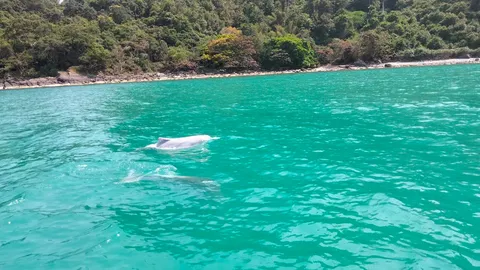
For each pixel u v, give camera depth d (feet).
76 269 13.62
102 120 51.49
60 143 36.65
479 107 44.65
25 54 186.19
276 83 113.29
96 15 260.62
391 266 12.78
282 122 42.63
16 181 24.61
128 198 20.59
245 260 13.66
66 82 175.32
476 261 12.84
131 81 174.81
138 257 14.28
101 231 16.67
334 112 47.98
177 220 17.44
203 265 13.47
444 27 211.82
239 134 36.65
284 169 24.41
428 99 54.49
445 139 29.89
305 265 13.12
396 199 18.43
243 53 198.29
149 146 32.68
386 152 27.17
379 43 197.47
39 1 287.48
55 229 17.12
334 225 16.06
